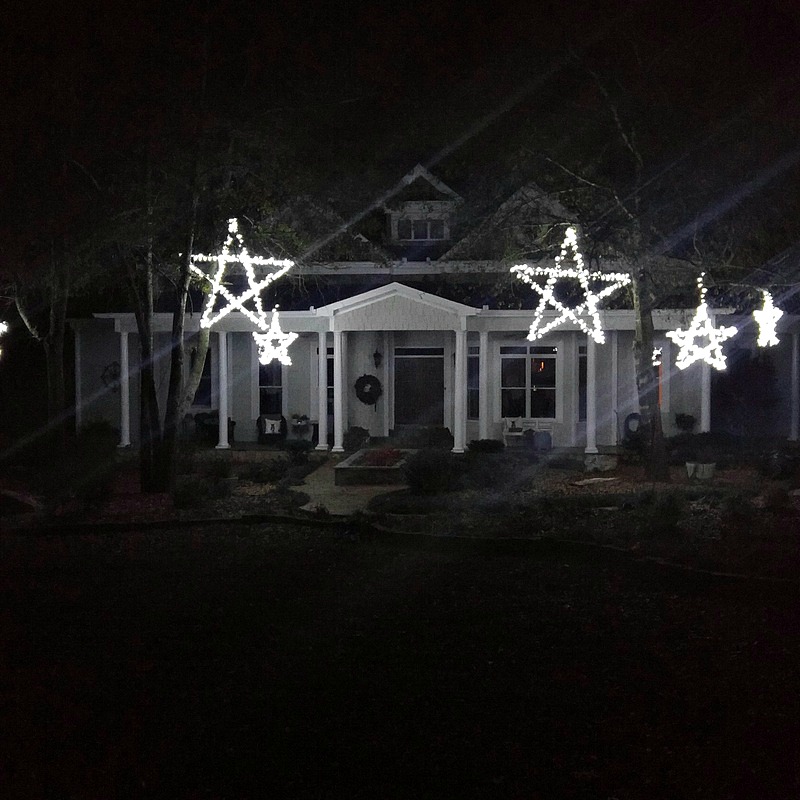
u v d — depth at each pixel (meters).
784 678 6.88
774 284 17.64
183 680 7.07
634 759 5.54
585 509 14.44
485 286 23.38
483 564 11.06
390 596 9.57
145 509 15.25
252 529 13.45
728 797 5.07
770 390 24.69
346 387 24.31
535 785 5.23
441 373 24.25
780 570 9.88
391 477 18.09
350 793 5.17
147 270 17.22
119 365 25.08
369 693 6.71
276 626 8.52
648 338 18.45
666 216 17.38
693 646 7.73
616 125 17.31
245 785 5.30
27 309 22.12
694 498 15.74
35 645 8.01
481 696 6.61
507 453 20.94
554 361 23.48
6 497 16.03
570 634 8.15
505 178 18.77
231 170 16.62
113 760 5.68
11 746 5.91
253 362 24.72
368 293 21.97
